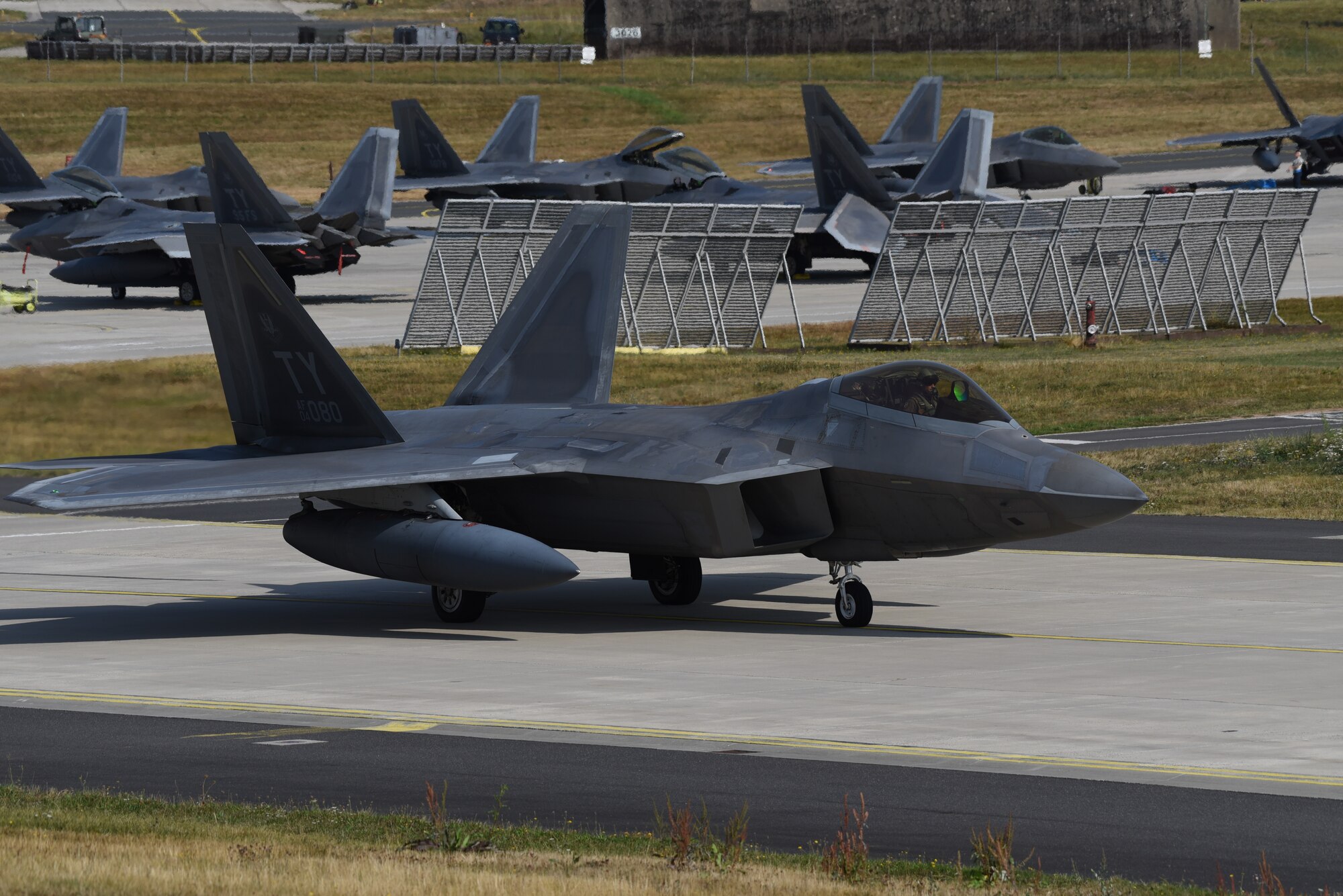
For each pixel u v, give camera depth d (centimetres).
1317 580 8050
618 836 3706
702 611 7769
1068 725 5012
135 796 4184
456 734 5006
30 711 5481
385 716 5316
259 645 6912
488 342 8850
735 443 7250
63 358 17488
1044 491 6544
